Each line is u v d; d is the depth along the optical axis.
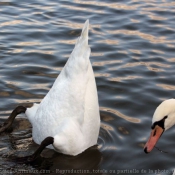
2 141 2.86
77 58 2.65
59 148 2.70
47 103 2.73
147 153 2.66
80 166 2.68
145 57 3.69
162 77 3.42
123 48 3.80
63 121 2.69
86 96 2.68
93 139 2.78
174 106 2.58
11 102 3.12
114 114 3.04
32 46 3.77
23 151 2.77
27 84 3.30
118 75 3.43
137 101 3.15
